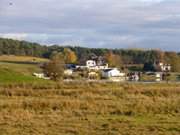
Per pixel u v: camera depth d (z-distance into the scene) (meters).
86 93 38.78
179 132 20.17
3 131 19.80
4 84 48.22
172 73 134.50
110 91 41.44
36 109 27.72
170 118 24.86
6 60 150.75
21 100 32.00
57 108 28.34
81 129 20.67
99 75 124.44
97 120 23.70
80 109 28.23
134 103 31.00
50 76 98.81
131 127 21.38
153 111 27.56
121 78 120.81
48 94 38.69
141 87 47.50
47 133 19.64
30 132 19.75
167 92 41.12
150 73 129.62
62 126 21.53
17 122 22.39
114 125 21.88
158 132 20.03
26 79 66.06
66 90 41.34
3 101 31.14
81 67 143.12
